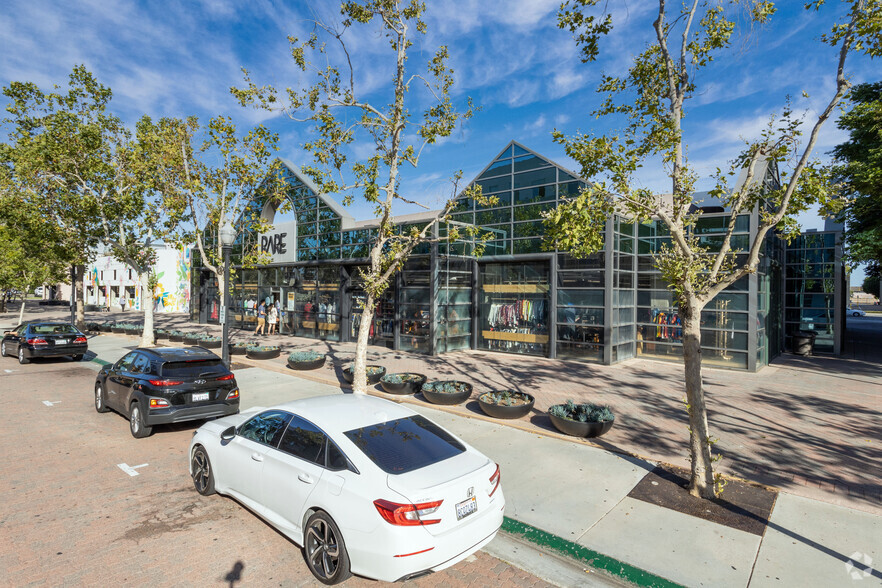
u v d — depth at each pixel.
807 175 5.74
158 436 8.12
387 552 3.59
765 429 8.41
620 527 5.00
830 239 19.16
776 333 17.86
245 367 14.70
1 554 4.44
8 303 53.31
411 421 4.85
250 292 25.70
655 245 16.14
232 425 5.64
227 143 14.37
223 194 14.82
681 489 5.94
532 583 4.15
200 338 18.02
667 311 15.73
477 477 4.12
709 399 10.59
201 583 4.03
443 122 10.34
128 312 40.72
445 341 17.36
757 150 6.01
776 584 4.04
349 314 20.64
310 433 4.59
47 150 15.98
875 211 15.90
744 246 14.16
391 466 4.03
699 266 5.85
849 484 6.12
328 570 4.06
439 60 10.09
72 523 5.07
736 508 5.43
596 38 7.15
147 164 15.05
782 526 5.03
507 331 17.41
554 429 8.28
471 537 3.92
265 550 4.59
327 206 21.09
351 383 11.86
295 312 22.95
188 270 42.94
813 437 7.97
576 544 4.67
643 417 9.09
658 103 6.65
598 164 6.23
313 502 4.18
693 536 4.82
